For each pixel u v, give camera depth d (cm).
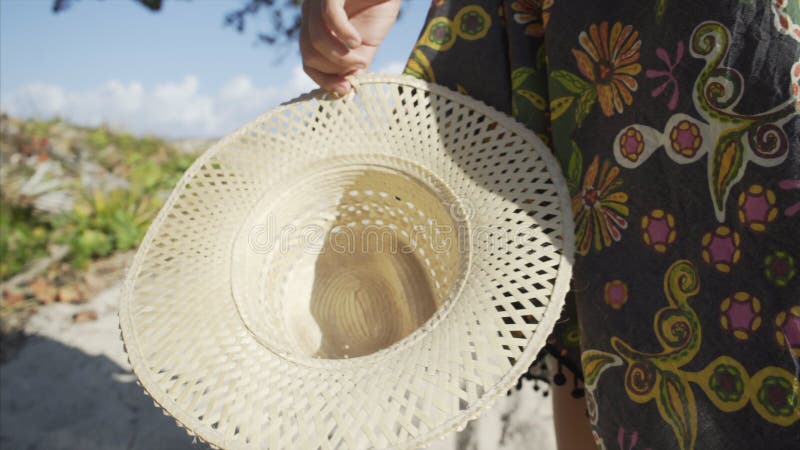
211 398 81
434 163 102
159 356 85
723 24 76
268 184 103
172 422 177
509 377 78
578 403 114
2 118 461
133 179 422
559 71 98
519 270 87
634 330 85
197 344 87
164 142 539
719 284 77
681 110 81
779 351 72
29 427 176
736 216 75
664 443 81
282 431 83
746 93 74
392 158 104
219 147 103
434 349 82
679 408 80
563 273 86
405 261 110
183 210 100
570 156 98
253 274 98
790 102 72
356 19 101
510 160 99
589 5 93
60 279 287
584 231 94
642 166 86
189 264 95
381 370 82
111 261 311
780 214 72
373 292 110
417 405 86
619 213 89
